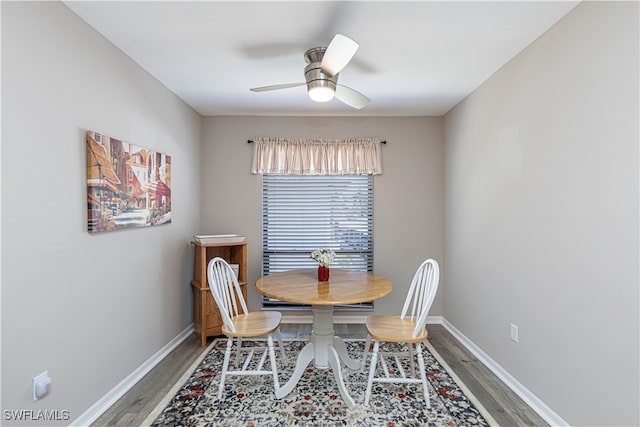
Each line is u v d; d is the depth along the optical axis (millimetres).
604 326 1654
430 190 3883
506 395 2311
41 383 1632
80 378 1910
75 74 1868
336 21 1944
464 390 2367
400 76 2738
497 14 1873
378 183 3883
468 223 3164
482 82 2867
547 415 2045
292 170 3803
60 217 1764
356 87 2984
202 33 2080
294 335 3459
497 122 2639
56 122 1739
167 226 2979
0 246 1455
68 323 1820
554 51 1988
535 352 2174
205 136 3855
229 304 2590
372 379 2186
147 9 1823
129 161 2342
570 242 1875
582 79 1780
